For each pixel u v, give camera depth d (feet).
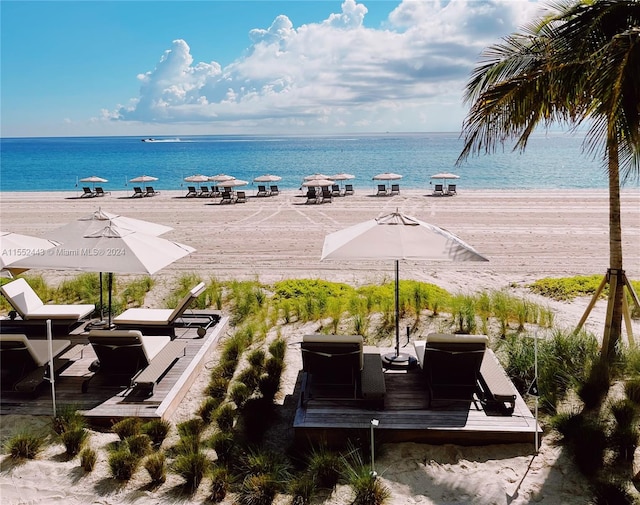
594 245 55.47
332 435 17.61
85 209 91.50
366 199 100.78
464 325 29.81
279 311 33.37
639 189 109.91
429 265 48.62
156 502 15.16
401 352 24.41
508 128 21.86
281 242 59.93
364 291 37.60
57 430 18.40
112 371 21.18
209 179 112.16
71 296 37.35
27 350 20.24
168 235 65.16
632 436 16.49
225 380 22.62
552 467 16.51
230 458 17.21
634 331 28.89
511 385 19.10
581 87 19.69
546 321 30.19
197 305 34.27
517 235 61.41
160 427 18.38
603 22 20.10
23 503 15.01
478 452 17.42
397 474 16.29
